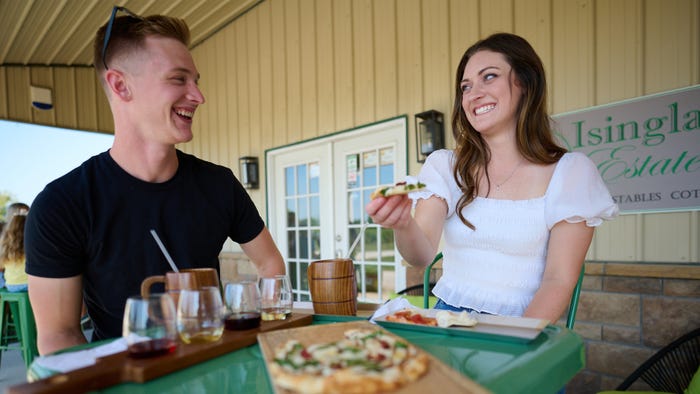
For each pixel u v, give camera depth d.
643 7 2.18
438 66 3.04
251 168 4.66
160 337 0.68
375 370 0.56
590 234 1.14
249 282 0.94
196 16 4.69
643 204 2.18
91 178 1.17
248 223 1.49
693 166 2.04
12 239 3.11
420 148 3.05
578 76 2.39
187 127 1.19
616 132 2.26
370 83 3.51
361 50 3.57
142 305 0.68
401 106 3.28
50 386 0.55
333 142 3.89
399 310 0.97
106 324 1.22
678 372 1.96
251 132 4.74
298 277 4.35
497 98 1.20
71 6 4.18
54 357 0.69
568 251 1.12
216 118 5.23
